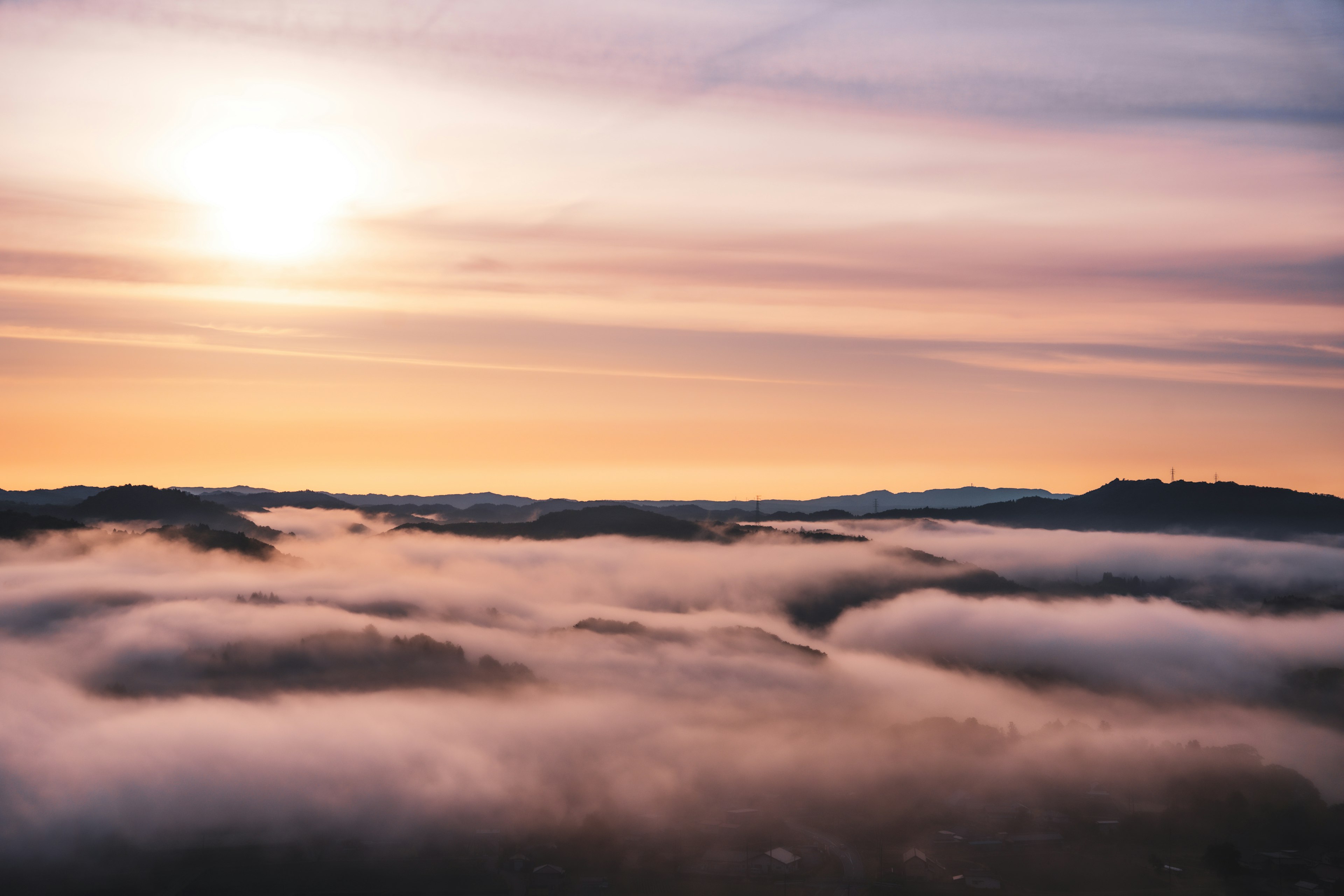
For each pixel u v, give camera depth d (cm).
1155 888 18512
